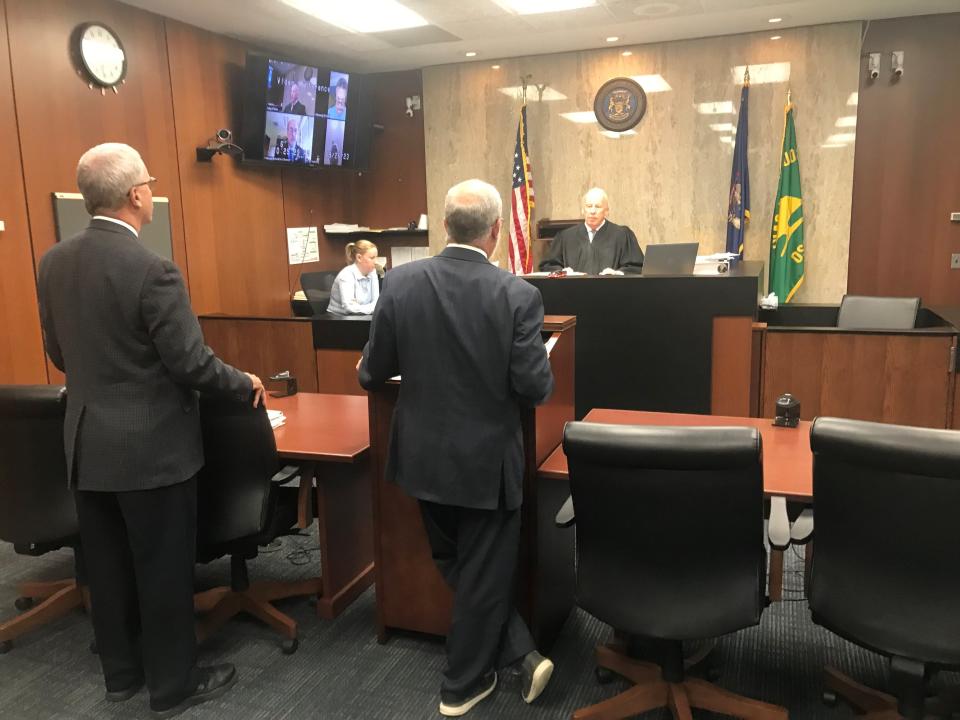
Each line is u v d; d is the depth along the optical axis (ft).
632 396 13.07
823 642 7.63
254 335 16.12
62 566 9.93
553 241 17.21
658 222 20.65
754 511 5.22
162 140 16.40
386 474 6.53
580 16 17.30
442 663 7.45
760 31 19.02
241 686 7.08
